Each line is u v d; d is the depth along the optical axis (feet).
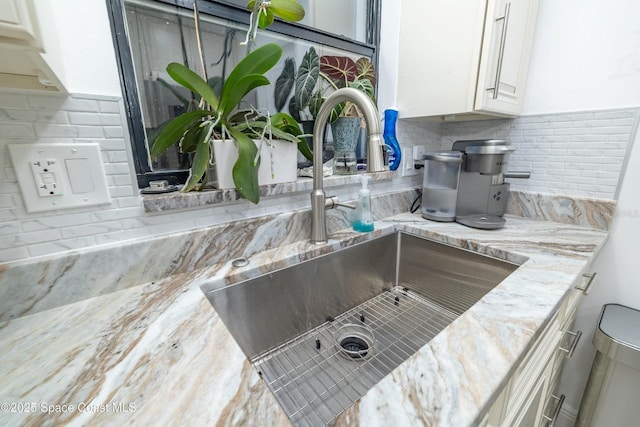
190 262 2.37
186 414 1.08
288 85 3.19
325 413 1.91
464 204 3.72
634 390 3.22
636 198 3.25
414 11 3.67
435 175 3.76
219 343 1.52
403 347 2.55
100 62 1.92
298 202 3.07
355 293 3.27
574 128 3.57
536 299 1.87
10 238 1.76
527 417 2.36
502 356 1.36
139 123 2.35
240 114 2.51
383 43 3.90
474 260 3.00
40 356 1.45
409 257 3.62
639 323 3.24
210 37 2.62
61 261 1.88
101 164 1.98
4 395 1.21
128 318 1.76
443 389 1.18
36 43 1.10
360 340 2.67
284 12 2.52
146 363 1.37
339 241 3.01
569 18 3.43
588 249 2.76
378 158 1.94
